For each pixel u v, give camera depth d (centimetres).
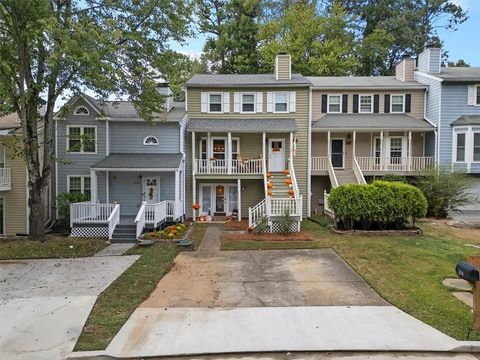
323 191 2200
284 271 978
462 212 2002
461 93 2080
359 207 1457
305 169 2088
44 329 618
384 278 895
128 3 1343
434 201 1858
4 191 1775
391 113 2267
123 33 1278
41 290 825
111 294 791
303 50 3189
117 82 1388
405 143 2212
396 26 3725
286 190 1811
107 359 524
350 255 1128
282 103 2094
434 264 1018
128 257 1170
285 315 671
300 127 2083
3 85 1260
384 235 1448
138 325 629
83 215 1562
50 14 1135
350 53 3550
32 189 1418
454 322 632
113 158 1845
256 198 2077
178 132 1922
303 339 571
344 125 2094
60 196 1788
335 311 689
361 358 519
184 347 548
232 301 750
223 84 2072
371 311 688
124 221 1680
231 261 1095
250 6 3438
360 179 2000
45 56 1191
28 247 1295
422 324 623
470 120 2019
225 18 3597
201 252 1220
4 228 1789
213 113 2097
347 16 3850
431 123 2130
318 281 886
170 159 1845
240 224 1805
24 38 1188
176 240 1414
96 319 656
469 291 796
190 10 1433
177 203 1798
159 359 522
